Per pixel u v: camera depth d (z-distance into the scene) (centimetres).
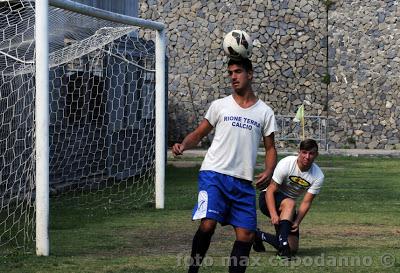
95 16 1777
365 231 1714
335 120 5062
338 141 5062
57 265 1303
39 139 1412
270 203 1385
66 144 2502
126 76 2839
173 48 5125
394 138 5025
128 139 2811
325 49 5075
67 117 2502
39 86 1417
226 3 5103
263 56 5094
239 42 1084
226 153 1079
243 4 5094
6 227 1698
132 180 2703
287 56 5094
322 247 1496
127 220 1862
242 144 1077
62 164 2475
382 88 5041
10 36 1912
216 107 1090
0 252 1426
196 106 5106
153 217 1920
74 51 2188
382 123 5034
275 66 5094
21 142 2078
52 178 2422
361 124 5053
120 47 2783
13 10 1783
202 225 1074
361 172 3344
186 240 1573
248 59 1101
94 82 2684
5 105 2117
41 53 1420
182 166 3584
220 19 5103
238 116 1079
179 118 5106
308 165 1374
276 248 1392
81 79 2603
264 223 1831
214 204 1066
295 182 1389
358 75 5059
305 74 5084
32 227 1614
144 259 1358
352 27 5059
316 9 5078
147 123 2792
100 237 1603
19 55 1994
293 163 1385
